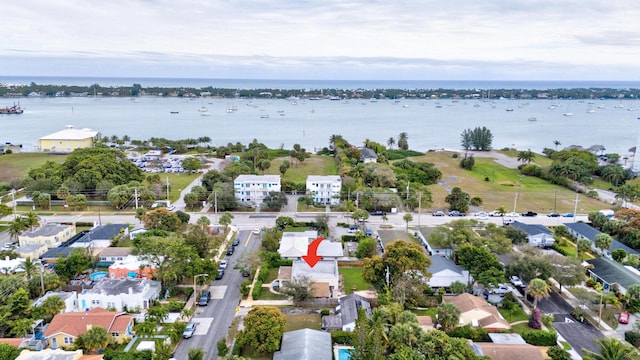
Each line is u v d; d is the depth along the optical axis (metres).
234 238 130.62
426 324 81.12
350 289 100.25
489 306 87.94
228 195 157.25
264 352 75.50
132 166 188.62
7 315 79.06
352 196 161.88
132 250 108.69
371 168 189.50
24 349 71.12
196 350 69.44
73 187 162.38
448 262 107.00
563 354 69.81
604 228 133.62
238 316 88.38
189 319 86.81
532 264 96.81
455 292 95.38
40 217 147.00
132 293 89.56
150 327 78.19
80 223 140.62
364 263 97.94
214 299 95.56
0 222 142.50
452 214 154.00
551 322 84.94
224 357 71.56
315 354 70.88
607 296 89.38
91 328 76.00
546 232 127.94
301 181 198.00
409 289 90.38
